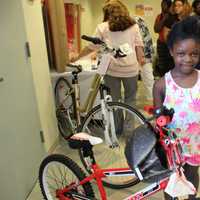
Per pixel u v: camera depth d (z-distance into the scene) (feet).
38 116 8.00
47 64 8.96
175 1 11.60
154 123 3.75
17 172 6.68
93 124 8.04
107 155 8.17
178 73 4.05
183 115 4.11
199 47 3.66
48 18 9.41
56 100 10.24
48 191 6.07
